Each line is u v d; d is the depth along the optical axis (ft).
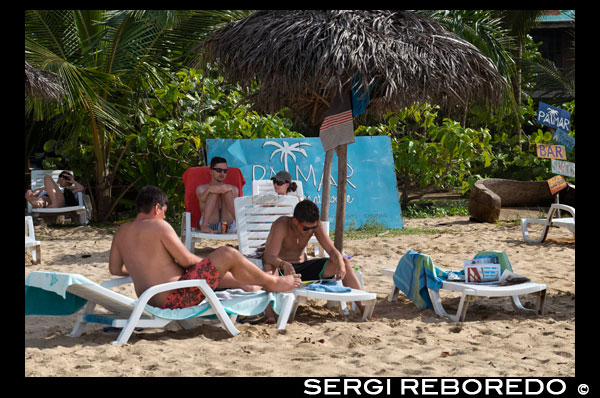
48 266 27.02
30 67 30.07
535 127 66.80
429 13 44.80
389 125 46.16
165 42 42.45
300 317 18.52
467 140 44.75
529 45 69.36
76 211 40.86
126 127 41.55
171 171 44.91
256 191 29.99
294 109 22.77
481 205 41.45
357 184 40.16
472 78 19.27
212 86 43.29
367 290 22.56
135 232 15.98
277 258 18.07
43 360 13.83
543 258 28.68
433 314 18.69
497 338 16.01
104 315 16.11
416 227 40.09
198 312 15.96
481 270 18.70
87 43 43.24
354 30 18.20
